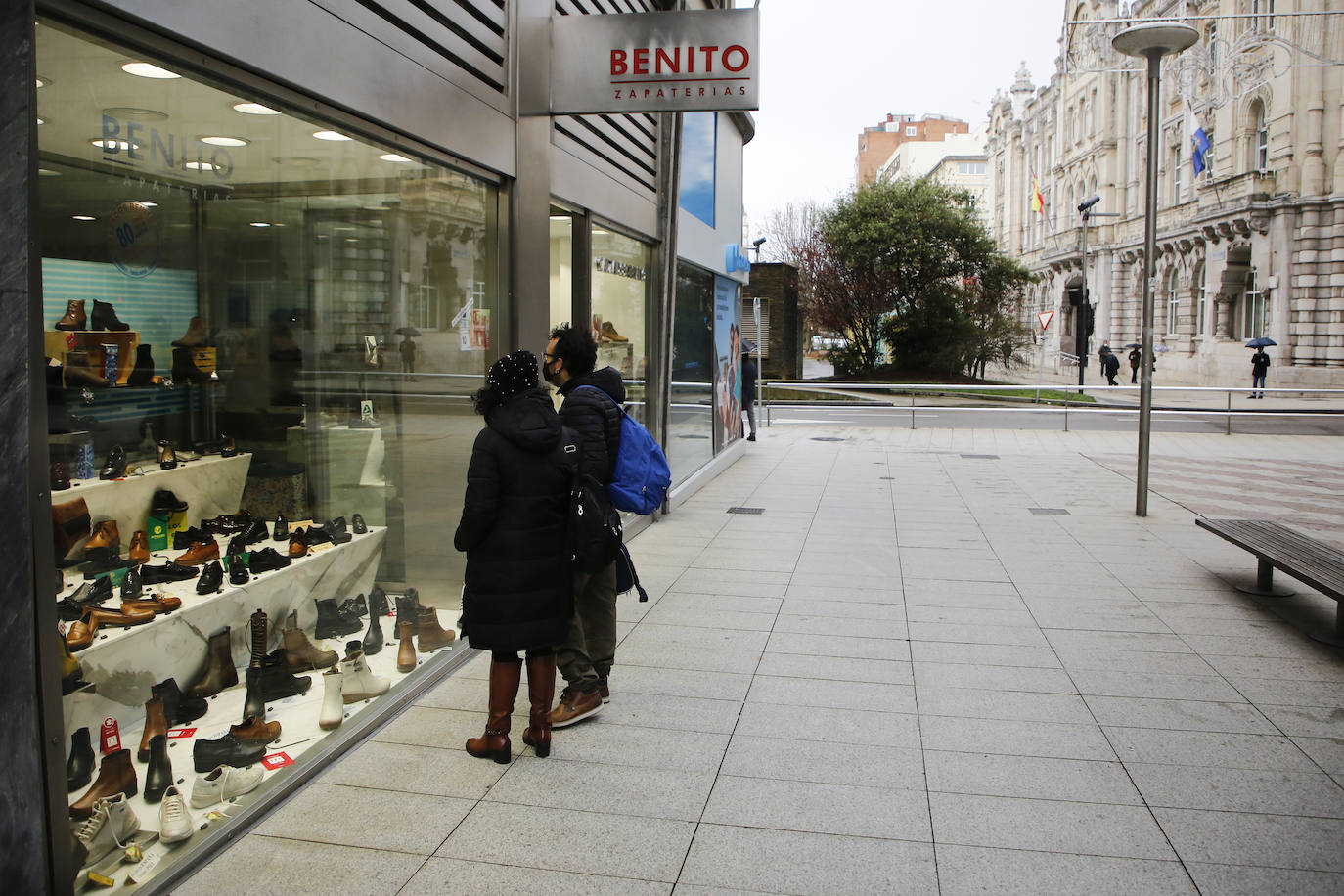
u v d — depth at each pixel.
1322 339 34.12
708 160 12.36
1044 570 7.38
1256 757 3.98
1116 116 50.81
